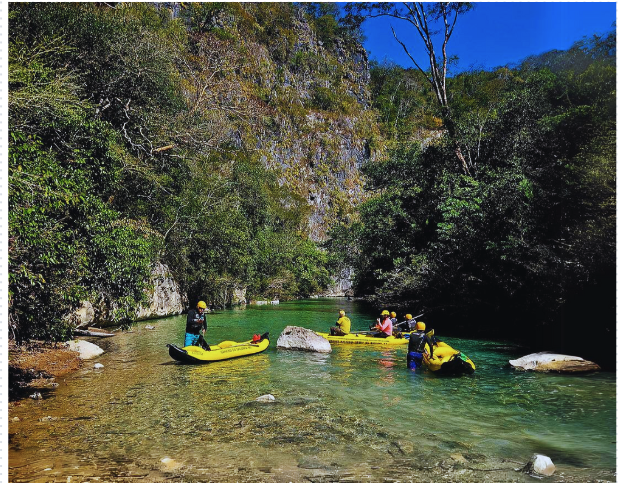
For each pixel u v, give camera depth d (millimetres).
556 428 5273
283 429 5176
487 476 3910
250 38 69250
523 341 12531
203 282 23625
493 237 13727
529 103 16812
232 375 8164
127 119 17500
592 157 10344
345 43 92312
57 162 6867
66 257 6219
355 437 4938
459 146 18797
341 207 63906
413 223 20109
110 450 4461
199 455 4352
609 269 9742
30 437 4809
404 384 7520
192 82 31109
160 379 7781
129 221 15711
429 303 18406
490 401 6449
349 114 78375
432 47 19266
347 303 32781
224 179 27891
